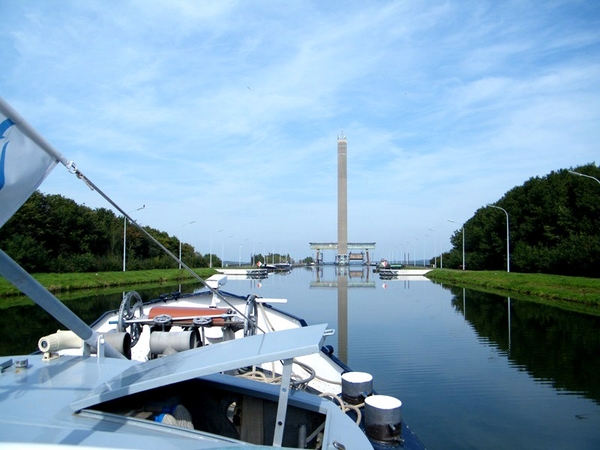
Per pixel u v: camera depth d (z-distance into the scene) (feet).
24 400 7.69
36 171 6.82
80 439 6.38
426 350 39.58
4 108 5.79
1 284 85.92
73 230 139.03
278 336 8.43
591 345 41.93
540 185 143.84
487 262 171.63
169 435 6.89
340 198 279.69
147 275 141.28
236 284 132.16
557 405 26.12
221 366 7.10
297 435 8.87
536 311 67.10
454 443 21.27
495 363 35.14
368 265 336.49
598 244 99.71
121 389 7.25
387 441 9.61
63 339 10.25
